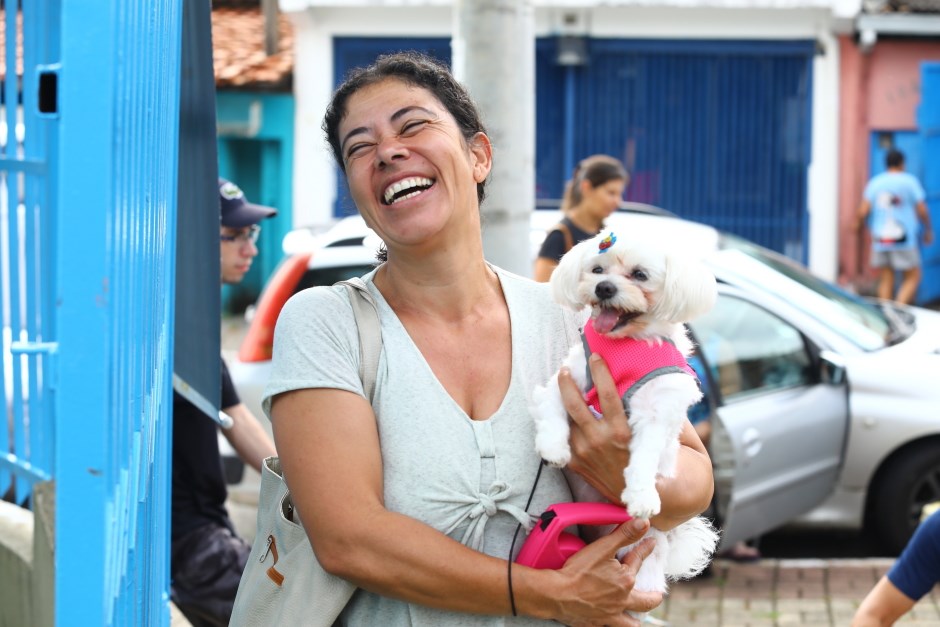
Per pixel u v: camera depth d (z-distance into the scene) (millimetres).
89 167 1281
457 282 2127
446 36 13320
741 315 5922
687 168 13594
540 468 2096
